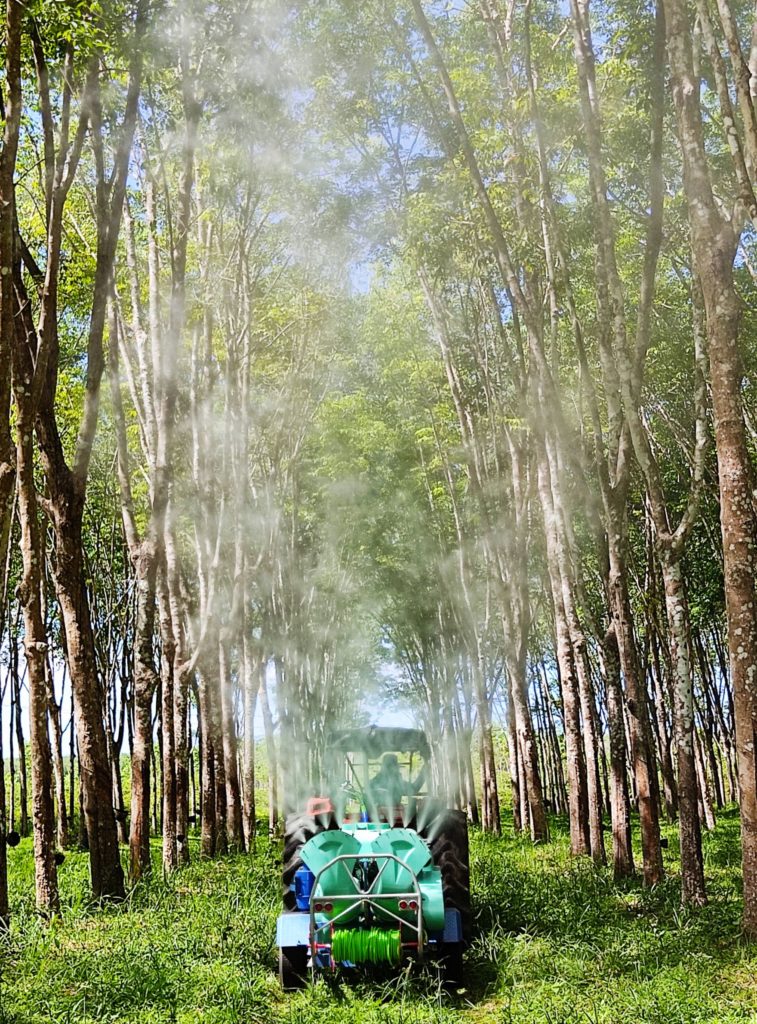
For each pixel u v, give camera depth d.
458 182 14.30
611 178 14.06
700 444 10.88
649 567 19.53
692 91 9.24
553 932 9.09
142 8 10.64
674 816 22.83
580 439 14.99
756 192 9.12
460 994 7.64
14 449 10.11
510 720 23.77
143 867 13.22
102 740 11.59
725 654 25.31
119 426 14.30
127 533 14.20
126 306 18.03
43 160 10.37
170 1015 6.94
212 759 18.48
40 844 10.93
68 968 8.04
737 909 9.84
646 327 11.38
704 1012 6.56
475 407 21.50
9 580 21.72
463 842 8.96
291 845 9.04
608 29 13.30
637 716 11.90
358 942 7.40
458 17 15.26
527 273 14.26
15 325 10.60
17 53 8.30
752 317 15.45
